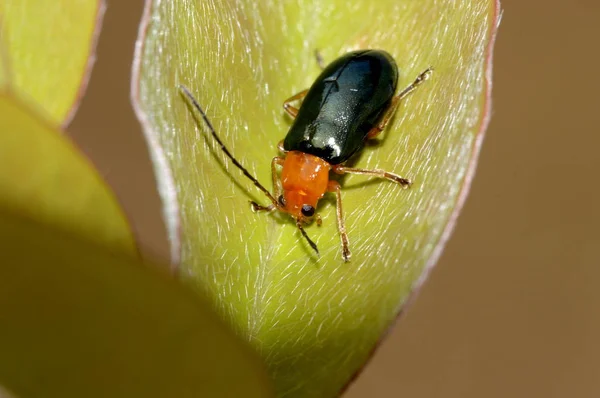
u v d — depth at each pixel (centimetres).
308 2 7
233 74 6
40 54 6
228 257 6
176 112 6
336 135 7
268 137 7
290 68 7
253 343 6
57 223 5
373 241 6
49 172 5
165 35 6
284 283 6
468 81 6
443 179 6
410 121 6
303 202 7
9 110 5
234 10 6
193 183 6
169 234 6
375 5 7
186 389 5
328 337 6
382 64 7
